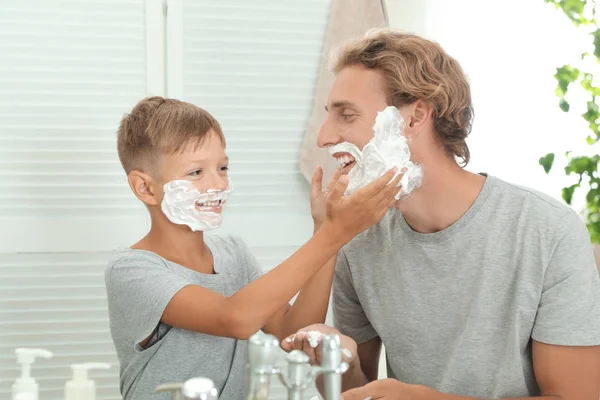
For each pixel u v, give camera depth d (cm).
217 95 214
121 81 207
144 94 208
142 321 124
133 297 125
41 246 204
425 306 129
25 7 201
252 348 87
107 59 206
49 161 205
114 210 209
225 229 215
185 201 130
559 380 119
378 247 135
